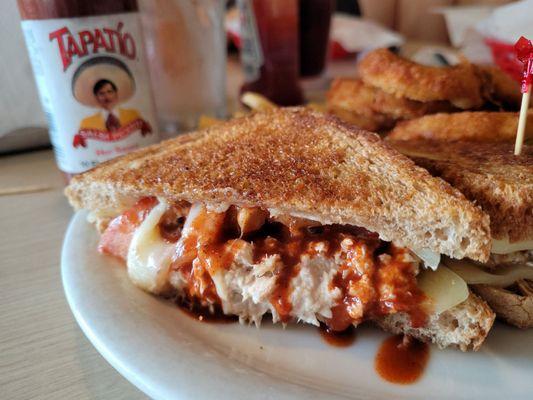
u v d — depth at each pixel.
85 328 0.11
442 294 0.12
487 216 0.11
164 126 0.29
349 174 0.13
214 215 0.13
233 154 0.15
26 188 0.22
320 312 0.12
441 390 0.10
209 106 0.29
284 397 0.09
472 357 0.11
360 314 0.12
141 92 0.19
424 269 0.12
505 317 0.12
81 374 0.11
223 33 0.28
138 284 0.13
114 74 0.18
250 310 0.12
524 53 0.13
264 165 0.14
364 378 0.11
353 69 0.43
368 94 0.22
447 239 0.11
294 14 0.30
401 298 0.12
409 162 0.13
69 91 0.17
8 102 0.25
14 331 0.13
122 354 0.10
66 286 0.13
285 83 0.31
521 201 0.12
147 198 0.14
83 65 0.17
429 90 0.20
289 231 0.13
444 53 0.35
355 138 0.15
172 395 0.09
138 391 0.11
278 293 0.12
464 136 0.17
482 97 0.21
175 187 0.13
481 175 0.13
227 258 0.12
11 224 0.19
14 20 0.23
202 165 0.14
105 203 0.14
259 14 0.30
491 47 0.34
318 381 0.11
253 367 0.11
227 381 0.10
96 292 0.12
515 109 0.21
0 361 0.12
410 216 0.11
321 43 0.37
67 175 0.19
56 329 0.13
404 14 0.59
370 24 0.49
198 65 0.28
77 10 0.17
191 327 0.12
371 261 0.12
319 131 0.16
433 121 0.17
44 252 0.17
